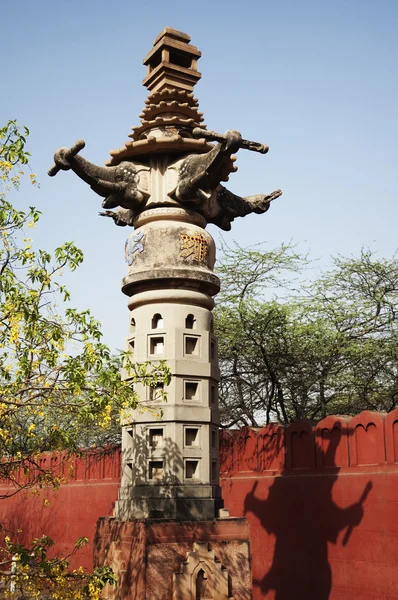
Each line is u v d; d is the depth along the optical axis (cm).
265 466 1373
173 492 990
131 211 1150
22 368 898
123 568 968
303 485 1280
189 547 962
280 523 1312
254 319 1888
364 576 1137
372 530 1138
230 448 1463
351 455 1203
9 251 928
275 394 2002
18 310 895
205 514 1002
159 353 1059
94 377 936
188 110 1123
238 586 980
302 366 1967
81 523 1780
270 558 1320
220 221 1180
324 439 1259
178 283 1064
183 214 1088
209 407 1054
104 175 1063
